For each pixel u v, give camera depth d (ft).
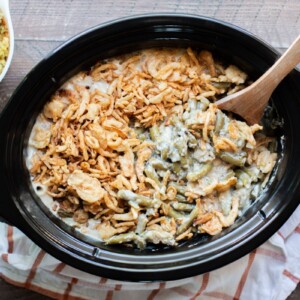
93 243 2.17
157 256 2.13
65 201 2.21
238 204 2.23
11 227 2.40
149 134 2.26
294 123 2.19
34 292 2.47
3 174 2.07
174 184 2.22
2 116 2.06
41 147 2.19
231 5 2.42
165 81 2.24
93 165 2.21
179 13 2.09
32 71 2.06
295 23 2.42
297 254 2.43
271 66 2.14
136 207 2.18
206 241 2.18
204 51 2.24
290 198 2.16
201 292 2.42
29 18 2.41
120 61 2.26
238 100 2.18
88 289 2.45
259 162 2.26
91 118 2.21
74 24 2.41
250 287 2.43
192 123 2.20
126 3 2.42
